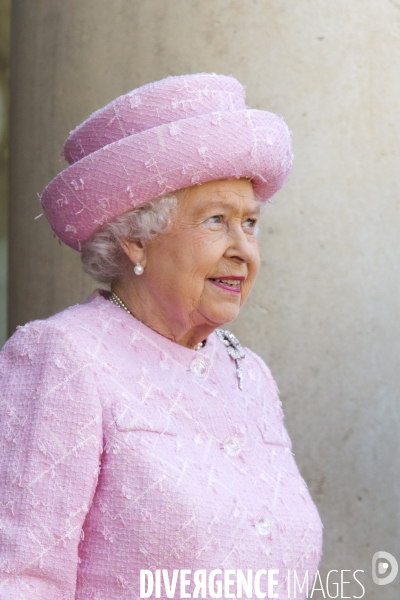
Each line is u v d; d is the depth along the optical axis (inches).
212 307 237.3
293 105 355.6
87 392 210.7
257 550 220.5
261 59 355.6
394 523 368.5
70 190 233.6
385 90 369.7
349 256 360.5
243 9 356.2
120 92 373.1
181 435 224.4
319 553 245.8
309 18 357.7
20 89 421.7
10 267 431.2
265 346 352.8
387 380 368.5
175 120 230.8
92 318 231.5
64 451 204.7
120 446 211.2
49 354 212.5
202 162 224.4
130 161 225.5
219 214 234.4
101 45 379.6
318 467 354.3
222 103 235.8
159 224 231.8
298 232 354.6
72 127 387.5
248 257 236.5
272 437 253.1
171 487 209.2
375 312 366.0
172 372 235.9
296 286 354.3
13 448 205.8
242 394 255.9
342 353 358.3
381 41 369.1
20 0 427.2
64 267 389.7
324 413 355.3
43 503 201.3
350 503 358.6
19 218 416.8
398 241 374.3
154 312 242.1
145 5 369.4
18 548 197.5
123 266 244.7
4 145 712.4
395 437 370.0
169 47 363.6
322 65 358.0
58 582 201.6
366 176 364.5
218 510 214.2
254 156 229.0
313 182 356.5
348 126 361.4
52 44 398.6
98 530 209.6
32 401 208.8
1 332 716.7
